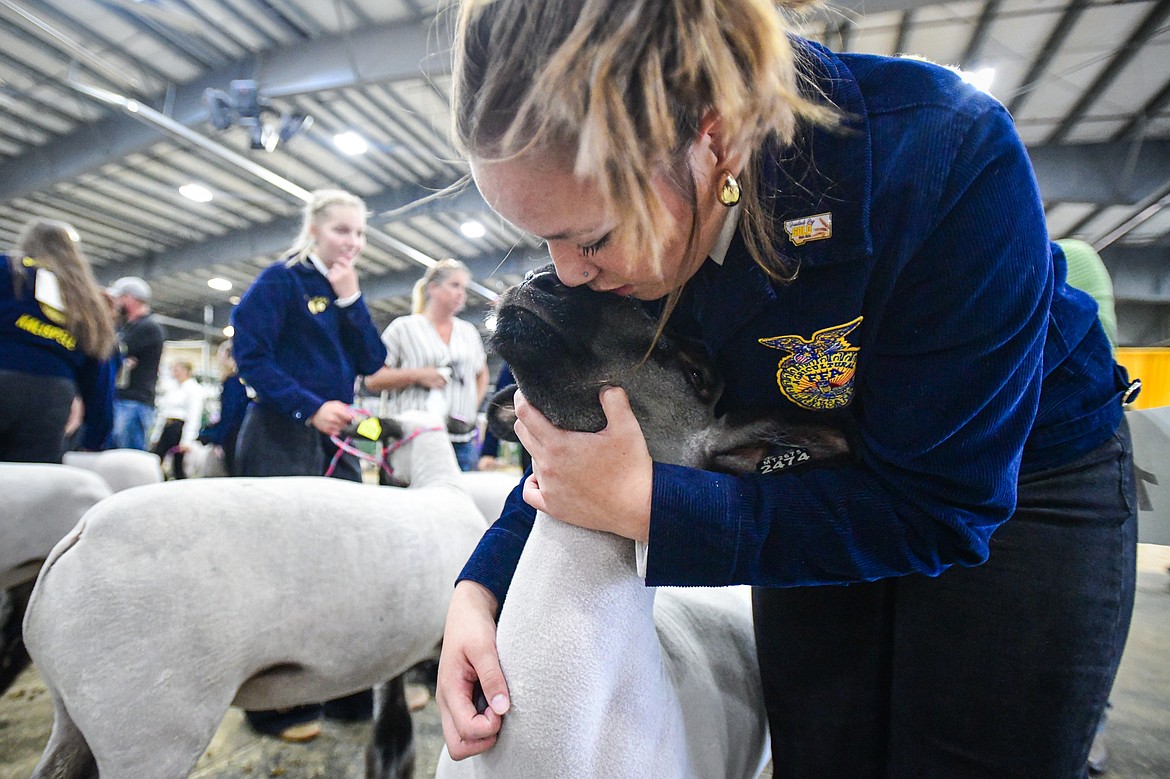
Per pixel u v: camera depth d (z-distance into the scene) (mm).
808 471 815
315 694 1405
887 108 659
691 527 697
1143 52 5949
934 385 672
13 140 8203
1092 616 863
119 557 1127
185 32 6375
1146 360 11391
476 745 721
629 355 729
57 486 1954
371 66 6234
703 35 494
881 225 649
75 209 10000
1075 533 869
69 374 2521
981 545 716
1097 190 7562
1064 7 5410
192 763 1132
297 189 8664
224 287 13711
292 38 6480
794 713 1038
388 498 1599
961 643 895
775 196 663
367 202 9312
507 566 919
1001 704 876
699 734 889
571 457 710
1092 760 2068
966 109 642
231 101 6461
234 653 1192
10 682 1915
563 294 712
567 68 476
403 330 3164
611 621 743
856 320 698
